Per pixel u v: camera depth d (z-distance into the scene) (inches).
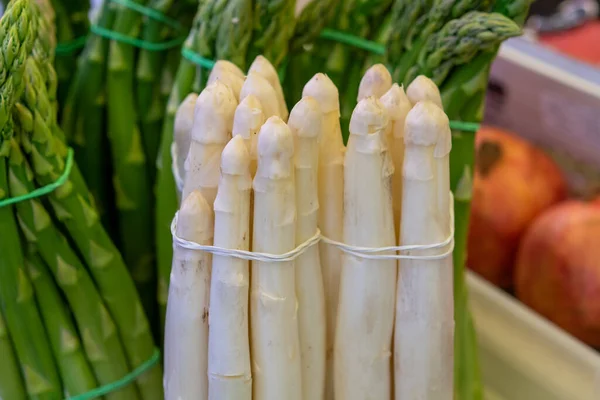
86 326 18.5
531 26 26.6
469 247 23.9
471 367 19.9
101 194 21.2
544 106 24.0
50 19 19.6
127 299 18.8
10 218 17.4
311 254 16.7
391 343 17.3
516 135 25.3
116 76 20.0
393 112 16.5
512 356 21.5
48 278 18.2
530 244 22.8
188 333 16.8
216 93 16.3
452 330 17.3
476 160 23.6
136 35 20.0
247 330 16.6
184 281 16.6
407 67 18.2
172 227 16.7
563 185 24.0
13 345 18.3
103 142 20.9
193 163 16.4
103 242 18.3
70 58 21.4
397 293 16.9
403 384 17.3
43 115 17.3
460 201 18.5
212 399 16.9
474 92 17.9
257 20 18.5
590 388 20.5
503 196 23.2
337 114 16.8
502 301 22.0
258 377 16.8
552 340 21.1
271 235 16.1
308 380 17.3
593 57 25.3
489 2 17.7
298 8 21.0
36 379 18.5
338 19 19.6
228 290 16.2
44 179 17.4
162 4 19.6
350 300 16.9
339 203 16.8
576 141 23.9
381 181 16.3
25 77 17.0
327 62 19.8
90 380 18.8
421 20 18.0
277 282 16.3
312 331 17.0
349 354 17.2
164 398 18.5
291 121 16.0
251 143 16.1
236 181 15.9
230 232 16.1
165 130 19.2
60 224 18.1
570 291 22.0
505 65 23.9
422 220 16.4
